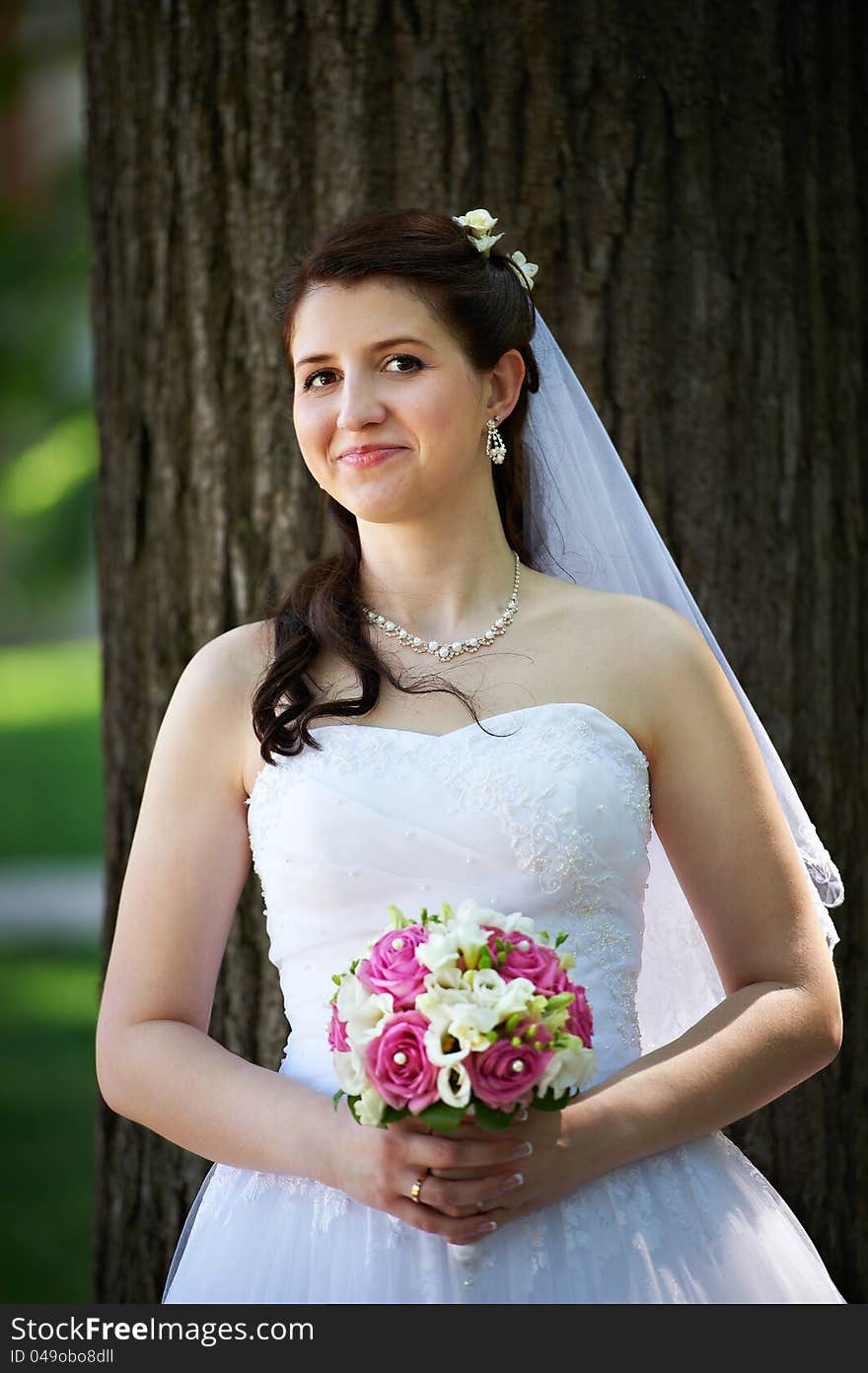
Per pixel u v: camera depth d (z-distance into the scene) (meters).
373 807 2.48
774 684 3.42
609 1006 2.50
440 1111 2.10
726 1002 2.54
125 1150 3.56
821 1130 3.40
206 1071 2.46
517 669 2.64
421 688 2.61
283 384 3.41
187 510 3.50
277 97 3.38
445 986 2.15
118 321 3.62
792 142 3.46
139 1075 2.50
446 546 2.71
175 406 3.51
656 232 3.36
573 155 3.33
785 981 2.55
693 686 2.62
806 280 3.47
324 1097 2.40
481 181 3.32
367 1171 2.28
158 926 2.59
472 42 3.32
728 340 3.39
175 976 2.58
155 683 3.55
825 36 3.49
